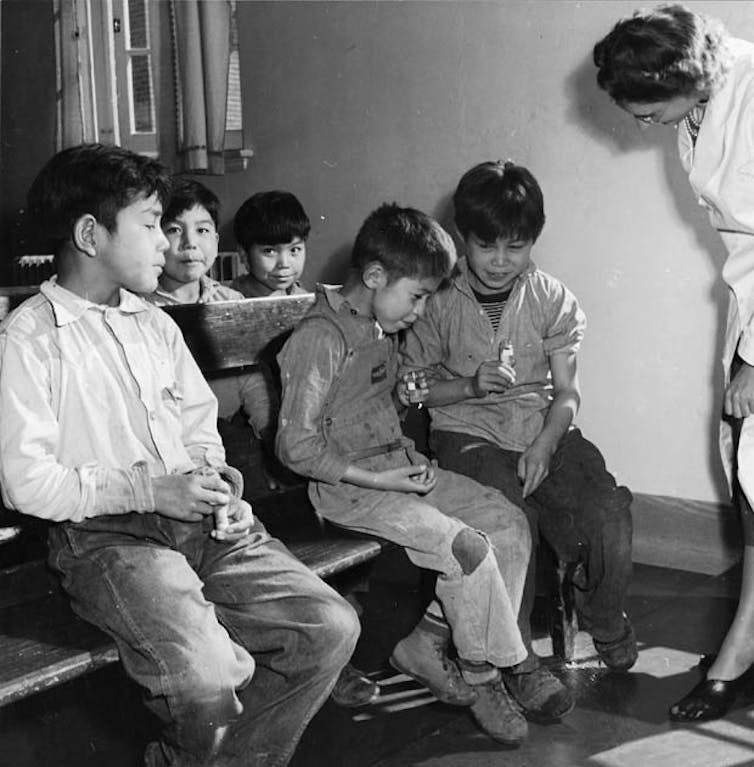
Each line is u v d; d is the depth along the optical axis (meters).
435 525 2.28
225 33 4.21
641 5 3.33
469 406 2.71
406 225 2.31
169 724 1.79
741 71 2.30
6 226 4.73
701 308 3.37
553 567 2.71
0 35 4.61
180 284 3.15
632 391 3.53
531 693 2.42
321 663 1.93
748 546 2.48
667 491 3.51
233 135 4.32
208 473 1.96
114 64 4.25
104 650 1.80
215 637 1.81
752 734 2.37
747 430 2.40
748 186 2.29
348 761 2.29
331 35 4.07
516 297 2.68
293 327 2.65
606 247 3.51
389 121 3.97
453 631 2.30
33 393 1.83
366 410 2.43
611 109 3.43
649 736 2.37
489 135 3.71
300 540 2.37
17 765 2.25
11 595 2.02
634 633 2.92
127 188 1.93
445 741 2.37
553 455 2.67
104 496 1.84
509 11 3.60
